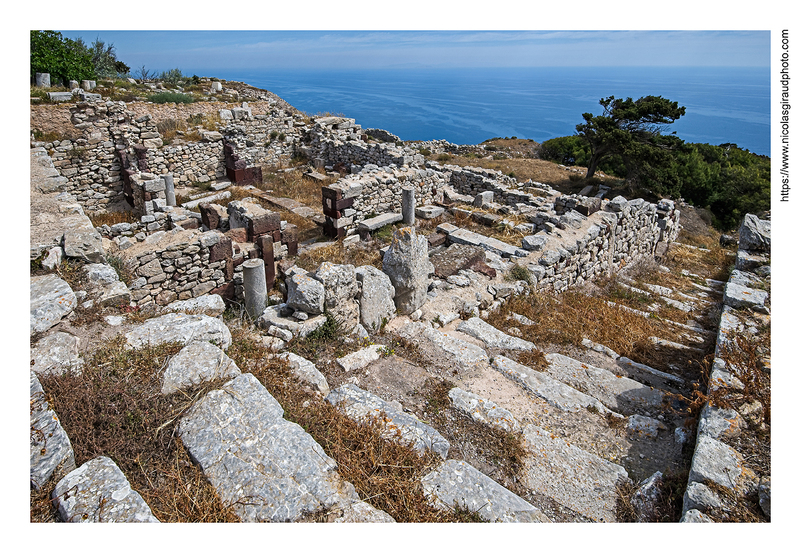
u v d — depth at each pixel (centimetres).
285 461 416
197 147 1923
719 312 1065
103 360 523
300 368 592
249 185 1933
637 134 2941
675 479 489
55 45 2309
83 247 743
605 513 457
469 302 894
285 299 1038
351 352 672
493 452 519
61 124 1630
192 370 510
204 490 392
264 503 382
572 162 3741
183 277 981
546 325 905
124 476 388
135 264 903
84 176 1683
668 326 995
